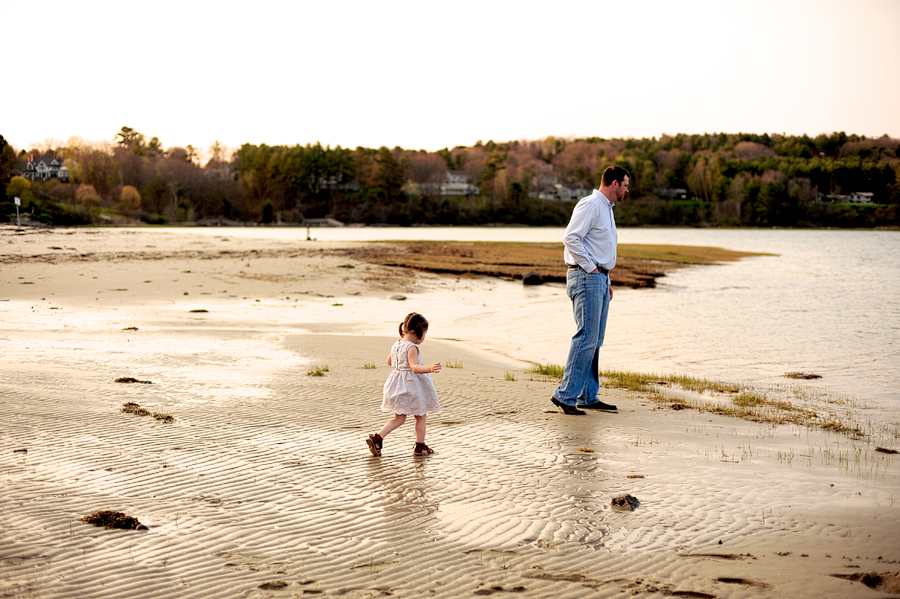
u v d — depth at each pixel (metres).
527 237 93.94
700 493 5.52
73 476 5.44
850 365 14.07
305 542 4.37
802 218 147.88
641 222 155.88
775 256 60.41
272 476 5.70
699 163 173.50
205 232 89.56
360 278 30.98
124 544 4.23
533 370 12.27
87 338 13.38
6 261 31.28
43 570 3.82
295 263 35.72
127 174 144.88
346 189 164.38
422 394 6.56
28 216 97.50
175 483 5.42
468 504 5.17
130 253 38.94
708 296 29.36
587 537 4.54
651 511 5.07
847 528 4.73
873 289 32.75
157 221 132.50
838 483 5.88
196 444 6.53
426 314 21.92
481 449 6.80
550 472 6.05
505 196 159.12
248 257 38.62
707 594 3.69
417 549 4.30
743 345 16.70
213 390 9.11
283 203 153.62
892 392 11.27
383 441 7.01
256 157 161.75
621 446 7.04
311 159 157.00
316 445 6.73
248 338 14.38
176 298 22.09
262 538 4.41
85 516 4.63
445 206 155.62
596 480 5.83
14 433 6.53
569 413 8.57
